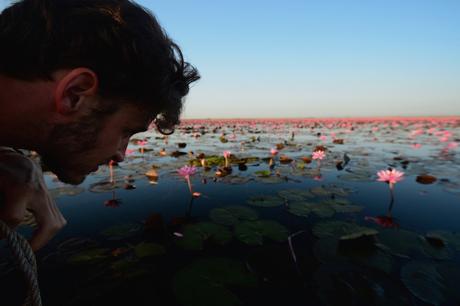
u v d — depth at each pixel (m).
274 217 2.50
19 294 1.46
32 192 0.60
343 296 1.42
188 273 1.61
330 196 3.11
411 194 3.19
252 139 9.61
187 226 2.30
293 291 1.47
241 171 4.51
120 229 2.24
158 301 1.40
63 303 1.39
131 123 0.64
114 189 3.43
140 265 1.73
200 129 17.06
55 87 0.52
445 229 2.22
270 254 1.85
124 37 0.55
